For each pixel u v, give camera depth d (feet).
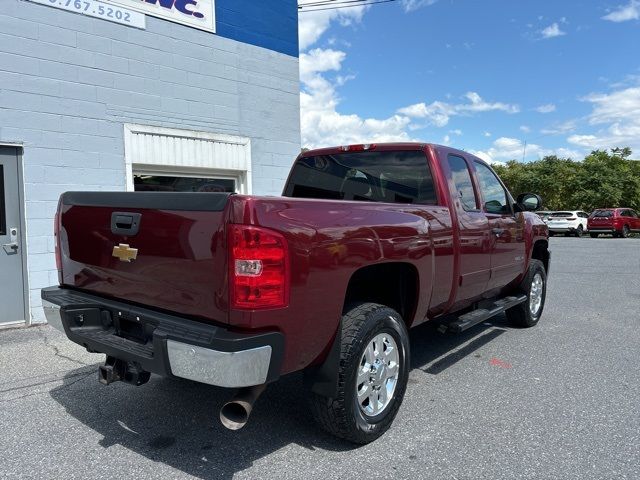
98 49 21.26
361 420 10.14
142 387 13.58
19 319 19.81
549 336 18.99
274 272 8.20
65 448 10.27
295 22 29.55
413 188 13.84
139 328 9.85
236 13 26.35
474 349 17.25
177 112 24.11
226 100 26.09
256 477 9.18
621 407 12.24
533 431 10.96
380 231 10.42
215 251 8.28
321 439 10.66
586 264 44.29
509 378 14.35
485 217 15.39
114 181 22.06
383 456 9.92
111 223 10.12
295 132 29.73
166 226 9.04
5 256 19.40
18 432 10.98
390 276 12.03
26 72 19.35
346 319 10.09
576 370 15.03
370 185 14.75
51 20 19.88
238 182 27.50
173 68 23.84
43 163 19.97
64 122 20.44
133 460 9.79
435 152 13.78
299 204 8.90
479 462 9.66
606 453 9.98
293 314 8.55
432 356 16.44
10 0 18.83
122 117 22.17
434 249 12.30
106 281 10.47
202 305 8.63
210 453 10.06
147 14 22.74
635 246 67.10
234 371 7.86
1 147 19.16
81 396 12.97
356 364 9.78
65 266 11.66
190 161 24.79
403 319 12.25
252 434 10.89
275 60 28.40
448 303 13.61
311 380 9.84
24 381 14.02
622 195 120.78
